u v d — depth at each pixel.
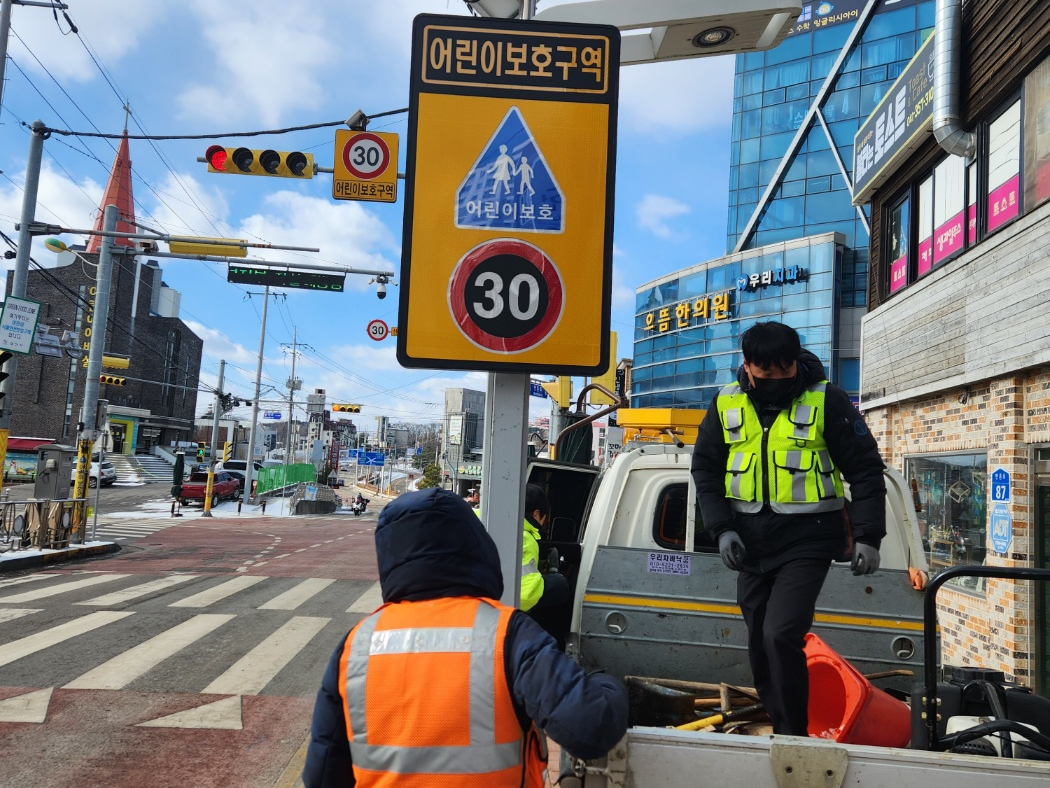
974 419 8.33
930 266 9.81
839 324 32.44
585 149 2.95
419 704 1.57
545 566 4.66
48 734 5.19
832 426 2.74
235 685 6.43
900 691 3.48
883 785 1.82
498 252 2.90
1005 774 1.81
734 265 36.38
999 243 7.77
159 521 30.17
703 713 3.26
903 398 10.02
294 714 5.74
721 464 2.89
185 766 4.70
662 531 4.05
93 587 11.71
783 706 2.57
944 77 8.62
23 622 8.79
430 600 1.71
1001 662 7.36
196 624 8.83
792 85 39.16
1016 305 7.41
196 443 77.19
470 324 2.88
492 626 1.64
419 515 1.76
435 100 2.94
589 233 2.92
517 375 2.91
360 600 10.92
